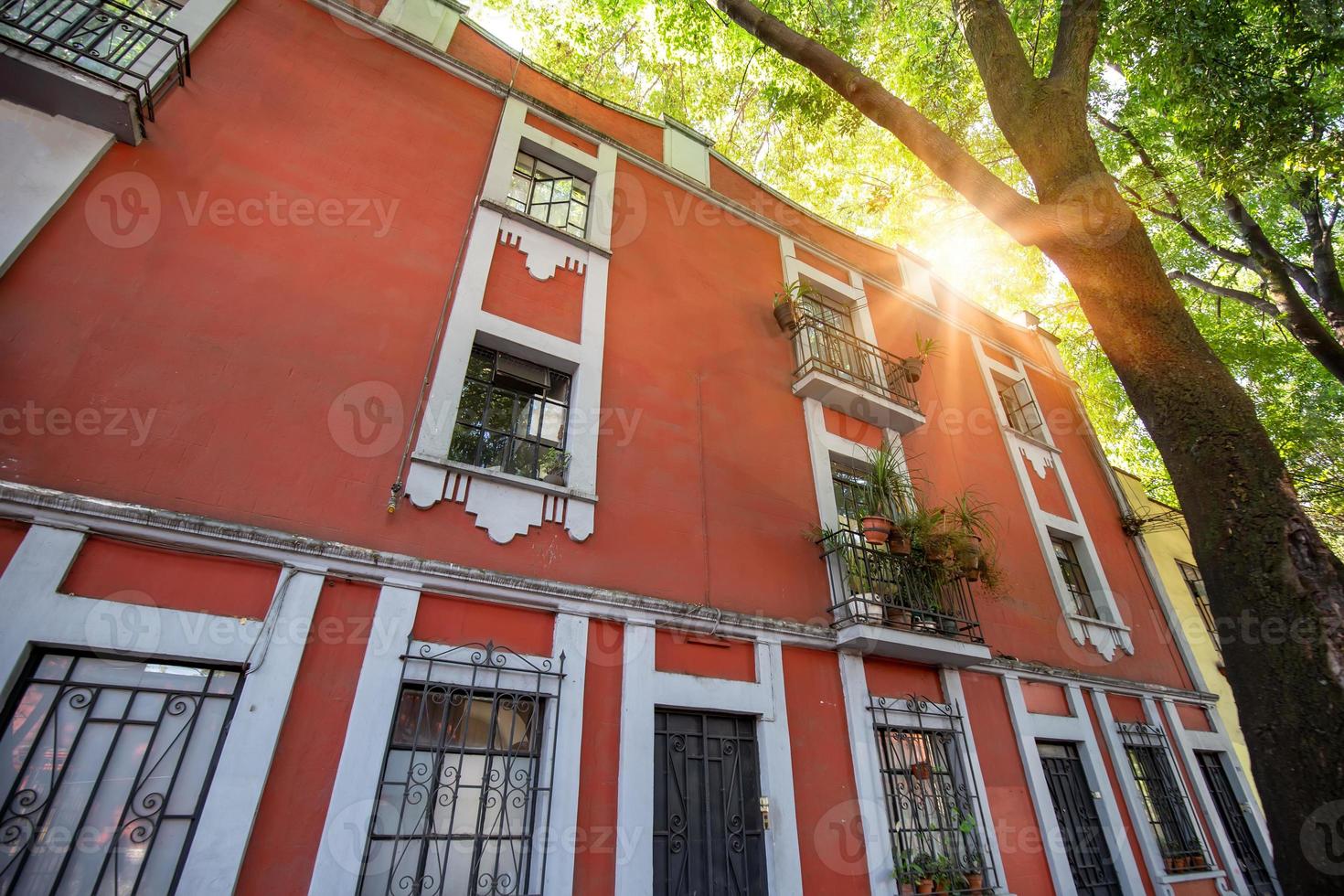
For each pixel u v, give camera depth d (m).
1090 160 5.14
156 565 3.93
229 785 3.60
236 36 6.05
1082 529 10.88
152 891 3.35
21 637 3.44
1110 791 8.11
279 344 4.95
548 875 4.27
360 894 3.79
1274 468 3.83
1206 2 8.15
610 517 5.89
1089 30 5.89
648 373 6.97
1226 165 8.86
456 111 7.24
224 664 3.89
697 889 4.92
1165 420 4.25
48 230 4.42
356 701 4.15
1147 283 4.67
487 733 4.61
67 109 4.72
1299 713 3.14
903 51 11.70
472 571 4.82
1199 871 8.27
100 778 3.46
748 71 12.70
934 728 6.88
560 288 6.82
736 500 6.82
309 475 4.65
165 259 4.77
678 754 5.34
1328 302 10.28
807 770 5.79
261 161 5.59
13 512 3.64
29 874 3.18
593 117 8.79
